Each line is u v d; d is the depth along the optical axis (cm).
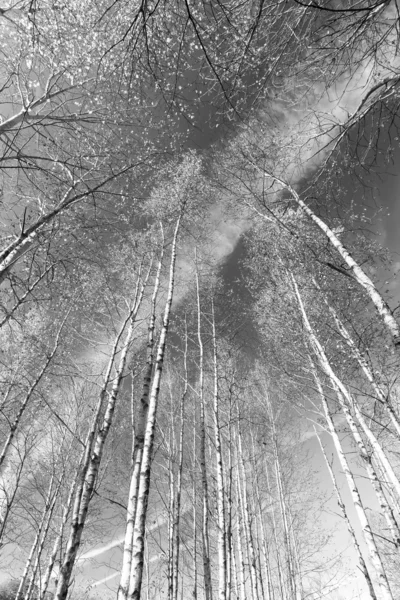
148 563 1109
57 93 459
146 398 634
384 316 358
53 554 760
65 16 404
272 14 316
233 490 1133
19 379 787
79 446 963
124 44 360
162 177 923
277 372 965
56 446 953
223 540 690
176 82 342
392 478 574
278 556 1195
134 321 865
